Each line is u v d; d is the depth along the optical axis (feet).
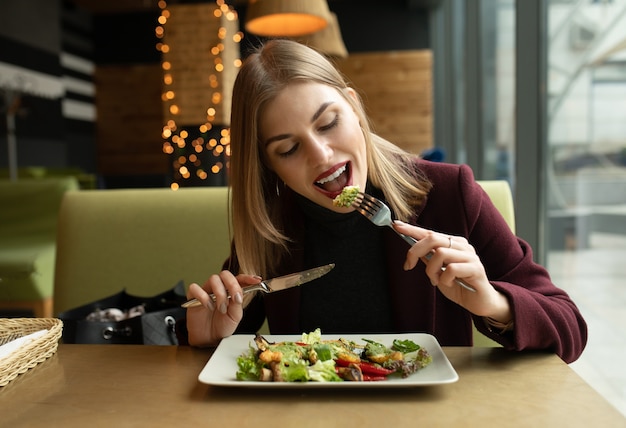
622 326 6.72
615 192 6.66
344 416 2.34
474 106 15.43
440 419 2.29
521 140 8.59
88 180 17.85
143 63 31.68
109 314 4.81
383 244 4.18
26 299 10.73
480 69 14.89
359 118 3.75
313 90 3.33
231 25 15.19
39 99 25.59
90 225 6.03
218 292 3.37
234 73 15.57
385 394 2.56
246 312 4.51
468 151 15.62
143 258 5.89
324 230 4.24
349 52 29.12
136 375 2.91
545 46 8.41
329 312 4.23
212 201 5.97
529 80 8.47
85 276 5.92
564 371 2.81
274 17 12.37
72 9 29.55
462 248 3.03
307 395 2.57
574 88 7.58
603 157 6.89
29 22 24.84
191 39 14.24
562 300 3.51
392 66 28.81
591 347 7.69
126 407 2.50
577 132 7.54
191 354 3.28
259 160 3.86
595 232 7.25
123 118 32.22
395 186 4.03
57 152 27.22
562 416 2.29
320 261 4.25
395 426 2.24
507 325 3.20
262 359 2.73
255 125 3.47
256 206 3.74
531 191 8.63
